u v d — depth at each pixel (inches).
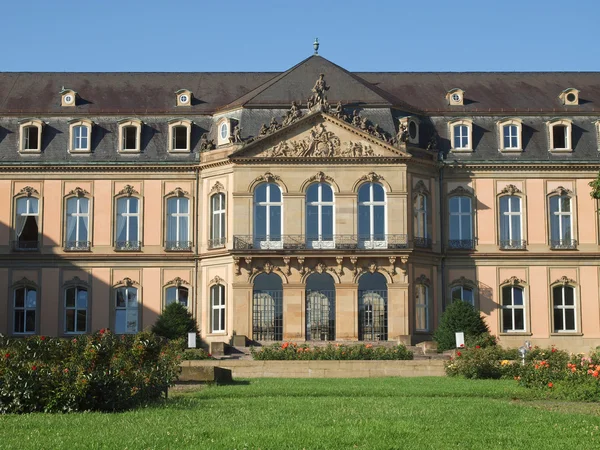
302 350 2181.3
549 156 2876.5
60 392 1176.2
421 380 1804.9
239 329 2667.3
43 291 2822.3
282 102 2815.0
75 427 1042.7
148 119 2918.3
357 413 1182.9
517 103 2979.8
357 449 940.6
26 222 2851.9
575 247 2847.0
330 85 2864.2
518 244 2839.6
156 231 2842.0
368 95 2837.1
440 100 2992.1
